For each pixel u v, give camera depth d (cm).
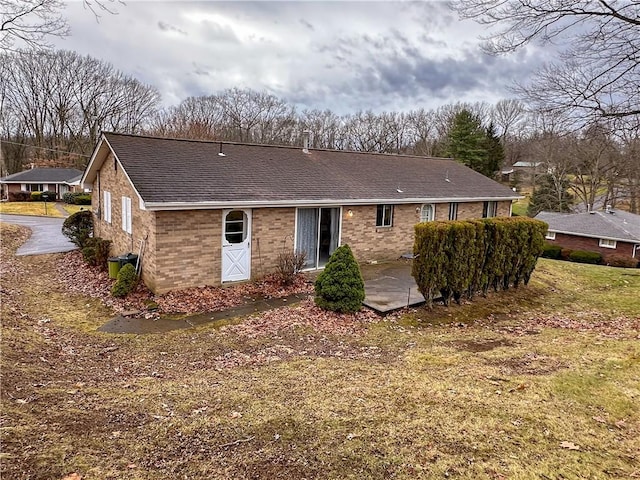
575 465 352
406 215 1623
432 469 345
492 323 952
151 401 486
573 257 2656
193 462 354
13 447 346
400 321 919
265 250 1219
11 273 1246
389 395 503
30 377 524
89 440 381
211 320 892
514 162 5094
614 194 3484
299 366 632
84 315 902
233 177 1241
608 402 479
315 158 1697
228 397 500
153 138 1357
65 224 1667
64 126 4712
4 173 4647
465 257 1027
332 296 944
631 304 1131
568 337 813
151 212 1018
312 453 370
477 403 475
